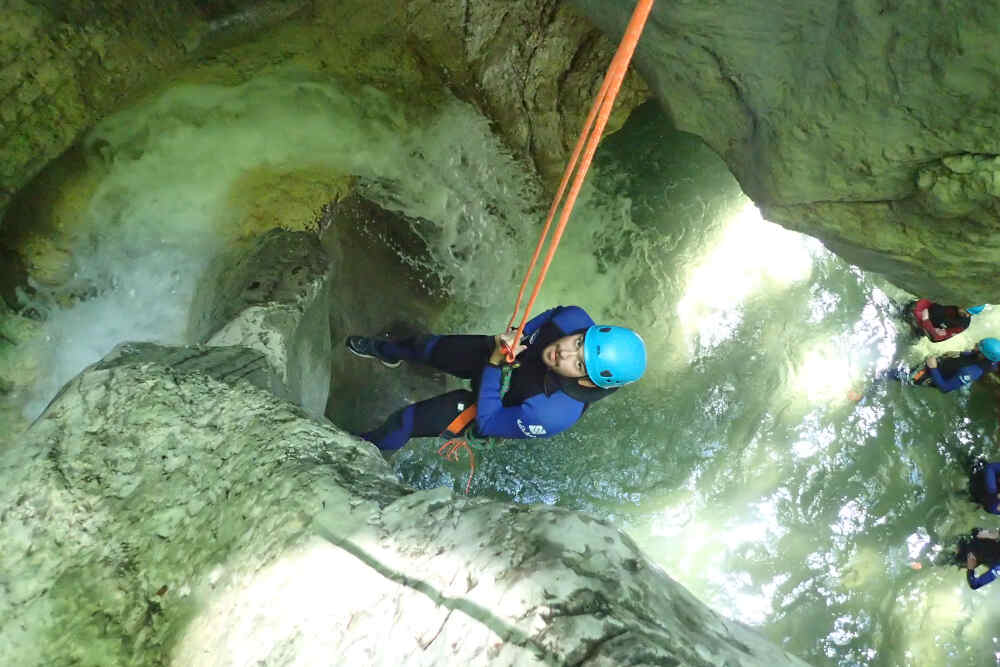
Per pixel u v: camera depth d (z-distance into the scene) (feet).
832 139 9.62
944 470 16.89
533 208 16.85
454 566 4.77
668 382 17.42
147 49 10.23
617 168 17.22
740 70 9.98
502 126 15.47
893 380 17.61
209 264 12.56
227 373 7.79
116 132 11.04
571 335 10.91
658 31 10.35
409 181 14.96
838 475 16.76
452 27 13.89
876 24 8.13
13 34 8.91
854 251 11.63
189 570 5.52
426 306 16.78
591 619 4.28
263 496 5.68
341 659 4.61
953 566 15.85
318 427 6.41
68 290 11.63
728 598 15.56
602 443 16.52
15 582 5.61
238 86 12.13
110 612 5.45
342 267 14.92
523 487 15.89
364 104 13.66
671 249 17.95
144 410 6.57
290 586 5.07
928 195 9.32
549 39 14.82
